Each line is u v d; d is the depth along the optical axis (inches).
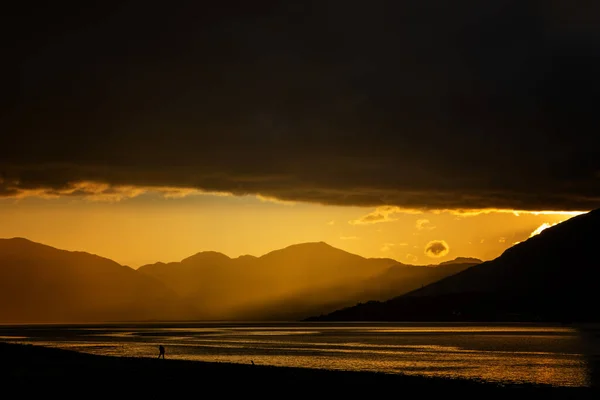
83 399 1972.2
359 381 2373.3
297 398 2068.2
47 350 4008.4
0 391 2107.5
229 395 2075.5
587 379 2874.0
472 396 2117.4
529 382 2755.9
